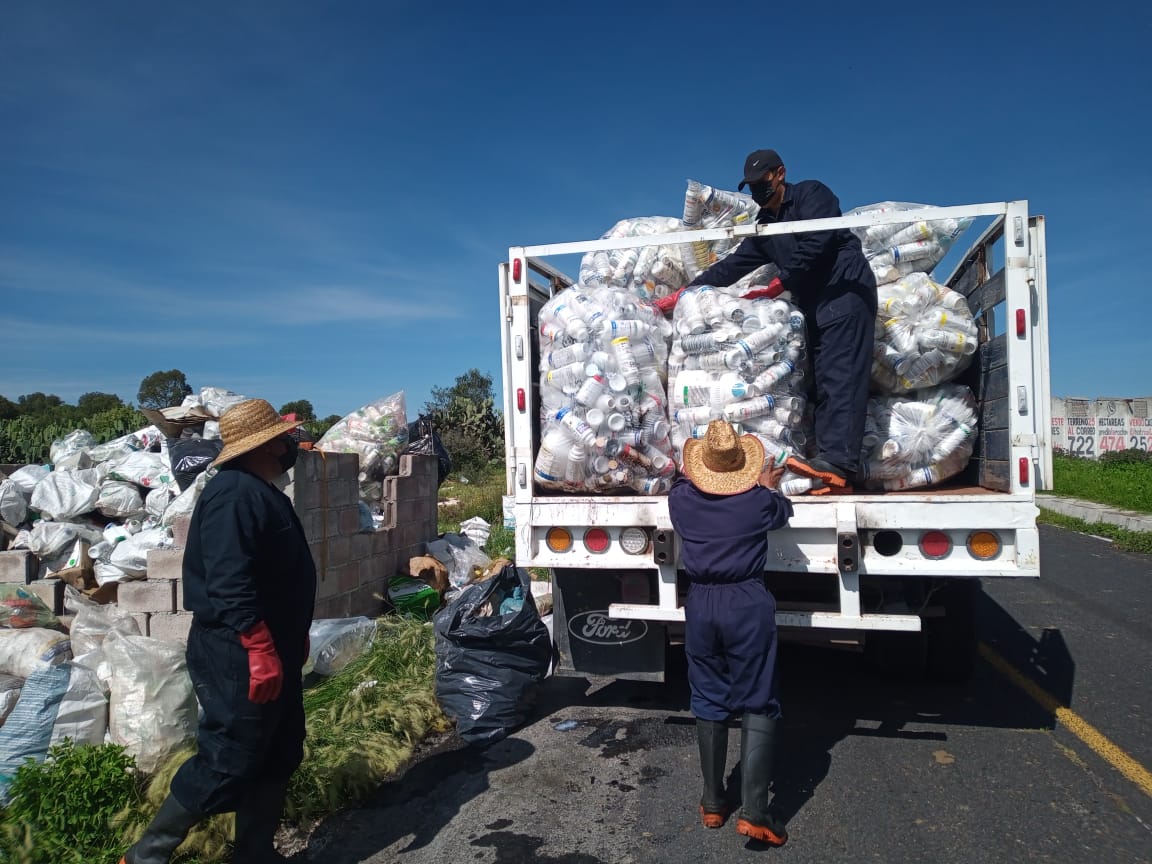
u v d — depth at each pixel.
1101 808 3.81
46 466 7.82
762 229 4.34
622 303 4.70
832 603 4.50
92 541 6.52
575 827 3.72
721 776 3.71
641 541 4.45
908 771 4.24
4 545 6.78
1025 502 4.04
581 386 4.50
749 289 5.06
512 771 4.33
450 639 4.86
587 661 4.93
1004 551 4.06
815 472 4.30
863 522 4.11
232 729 3.04
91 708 4.00
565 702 5.41
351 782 3.99
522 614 4.95
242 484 3.14
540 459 4.66
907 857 3.40
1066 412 35.12
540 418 4.89
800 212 4.78
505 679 4.77
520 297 4.72
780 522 3.79
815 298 4.71
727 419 4.43
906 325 4.72
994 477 4.47
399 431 8.10
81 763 3.58
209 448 6.42
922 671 5.45
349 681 5.07
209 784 3.04
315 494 6.06
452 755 4.57
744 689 3.60
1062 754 4.43
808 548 4.18
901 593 4.67
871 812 3.79
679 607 4.39
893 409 4.70
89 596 6.04
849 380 4.45
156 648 4.12
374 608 7.09
